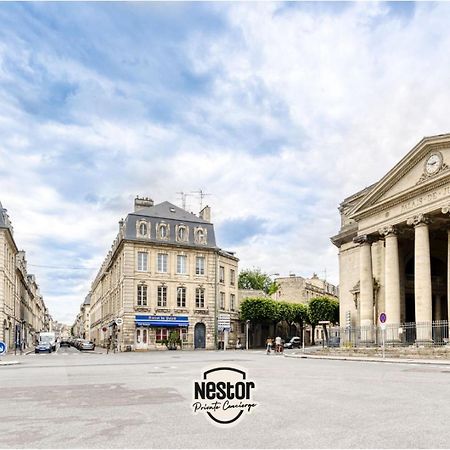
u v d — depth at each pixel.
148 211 52.00
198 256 52.38
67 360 30.84
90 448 6.44
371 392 11.84
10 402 10.70
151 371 19.45
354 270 40.69
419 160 30.72
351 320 40.25
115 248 54.66
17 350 52.53
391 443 6.64
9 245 49.84
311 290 85.31
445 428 7.59
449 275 30.48
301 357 31.91
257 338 62.09
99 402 10.51
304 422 8.07
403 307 35.91
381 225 33.81
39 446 6.59
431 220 30.19
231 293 57.22
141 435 7.17
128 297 48.34
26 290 78.25
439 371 17.89
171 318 49.84
